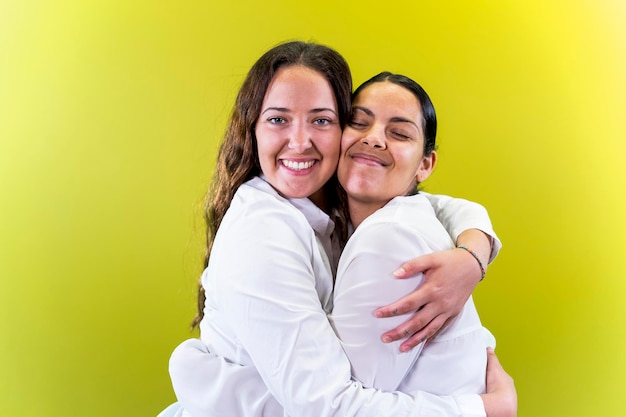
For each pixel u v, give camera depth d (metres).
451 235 1.11
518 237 1.59
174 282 1.63
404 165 0.97
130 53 1.58
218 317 1.01
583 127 1.57
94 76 1.59
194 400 0.98
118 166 1.60
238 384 0.95
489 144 1.58
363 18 1.54
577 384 1.58
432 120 1.03
